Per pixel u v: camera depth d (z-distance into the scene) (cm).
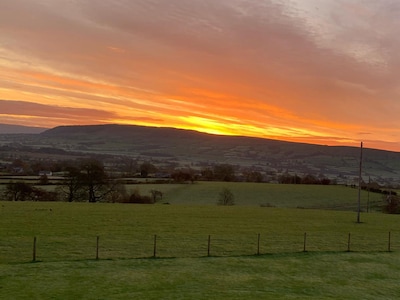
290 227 5544
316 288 2477
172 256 3403
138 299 2073
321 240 4538
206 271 2772
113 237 4284
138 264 2916
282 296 2242
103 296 2106
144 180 12200
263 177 15425
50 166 13500
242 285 2450
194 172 14238
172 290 2264
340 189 12169
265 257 3406
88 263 2902
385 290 2522
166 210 7275
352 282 2675
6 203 7419
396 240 4728
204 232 4847
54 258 3191
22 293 2111
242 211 7544
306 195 11088
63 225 4981
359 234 5100
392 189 12381
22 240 3928
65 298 2053
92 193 9456
